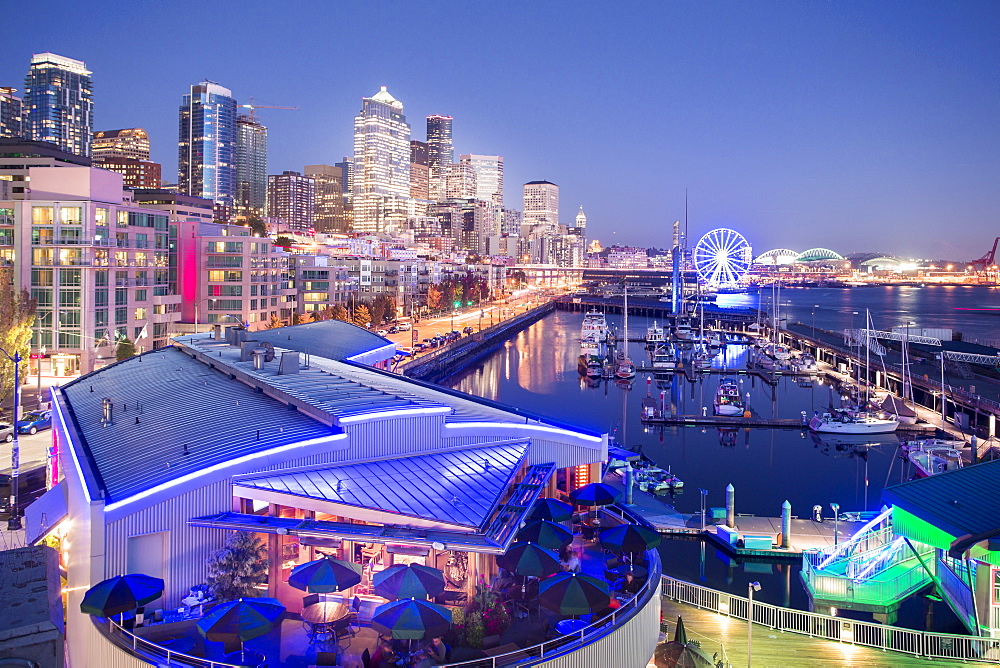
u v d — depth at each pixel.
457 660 33.62
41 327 140.75
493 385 187.12
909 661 44.97
